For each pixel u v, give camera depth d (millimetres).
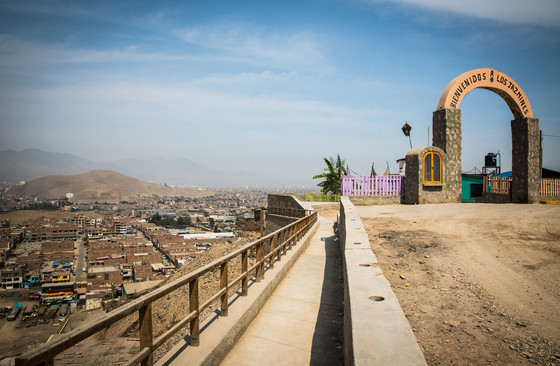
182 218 146875
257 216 29719
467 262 7324
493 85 22422
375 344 2795
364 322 3215
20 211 164375
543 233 9766
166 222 140125
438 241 9367
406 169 22328
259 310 7094
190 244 79500
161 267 59938
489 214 14320
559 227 10500
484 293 5586
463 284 6035
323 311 7164
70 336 2541
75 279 57469
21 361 2180
